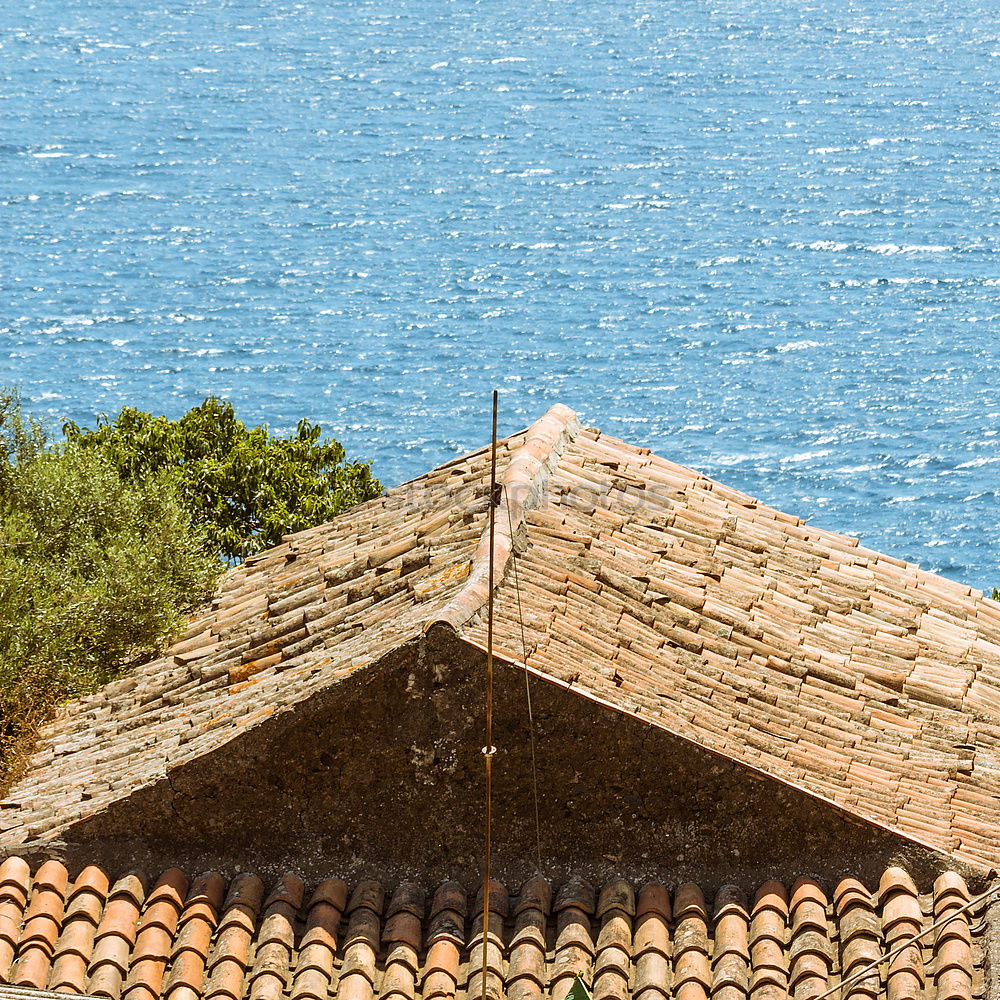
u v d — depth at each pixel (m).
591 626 29.09
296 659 31.36
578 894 25.12
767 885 24.86
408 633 26.88
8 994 22.45
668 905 24.94
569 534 33.44
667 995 23.25
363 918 25.11
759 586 35.28
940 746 30.00
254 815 25.97
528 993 23.41
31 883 25.61
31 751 33.94
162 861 26.05
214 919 25.17
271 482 72.38
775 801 24.94
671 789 25.19
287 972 24.27
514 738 25.38
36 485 47.28
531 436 39.75
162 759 28.11
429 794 25.75
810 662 31.72
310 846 26.06
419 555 33.09
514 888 25.66
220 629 37.59
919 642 35.59
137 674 36.56
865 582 38.50
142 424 75.19
